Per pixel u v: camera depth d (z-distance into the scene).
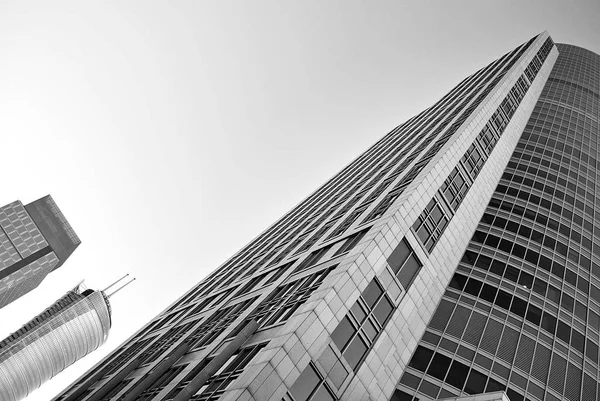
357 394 26.48
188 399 26.23
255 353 26.98
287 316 29.19
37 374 184.62
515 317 39.16
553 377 35.38
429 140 58.06
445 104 82.38
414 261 34.38
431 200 38.59
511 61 83.50
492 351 35.88
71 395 54.12
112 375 51.69
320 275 32.62
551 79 91.75
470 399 25.56
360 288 29.14
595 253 50.53
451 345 36.31
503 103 61.38
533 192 55.50
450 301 40.31
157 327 67.88
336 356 26.48
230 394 22.66
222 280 67.12
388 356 29.30
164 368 36.97
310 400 24.56
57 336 189.00
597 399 35.59
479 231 48.75
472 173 46.38
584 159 66.88
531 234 48.91
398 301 31.53
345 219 45.94
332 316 26.89
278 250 57.59
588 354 38.59
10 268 188.88
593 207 57.62
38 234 196.50
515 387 33.69
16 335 185.25
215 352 32.56
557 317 40.47
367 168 72.56
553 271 45.25
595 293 45.44
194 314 55.19
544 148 65.69
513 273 43.66
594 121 80.25
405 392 33.38
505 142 56.72
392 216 33.62
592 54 112.38
